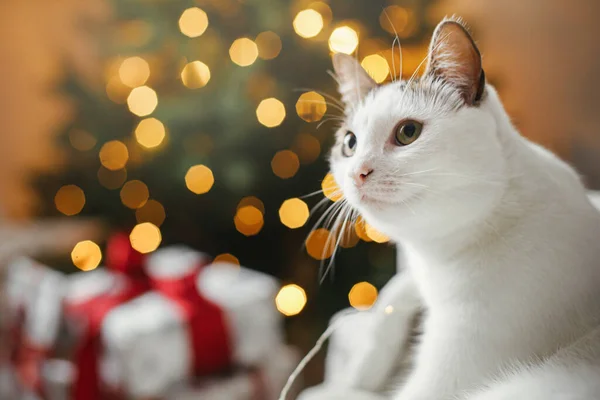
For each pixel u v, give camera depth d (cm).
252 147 102
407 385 51
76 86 117
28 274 87
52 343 80
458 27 48
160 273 84
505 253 48
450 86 49
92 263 101
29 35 171
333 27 96
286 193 106
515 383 43
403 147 50
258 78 100
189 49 102
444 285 50
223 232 115
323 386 64
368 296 102
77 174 121
